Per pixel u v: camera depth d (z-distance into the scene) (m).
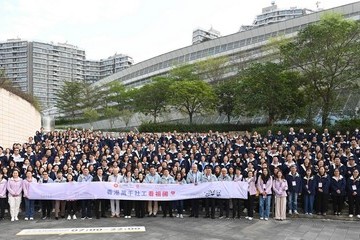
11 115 23.23
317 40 29.08
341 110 32.78
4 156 15.78
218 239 10.19
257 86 31.95
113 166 13.90
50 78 103.94
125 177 13.71
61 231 11.08
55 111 66.31
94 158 15.62
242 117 42.41
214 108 41.94
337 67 29.34
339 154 16.55
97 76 115.62
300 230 11.53
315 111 33.09
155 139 21.56
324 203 13.93
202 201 14.62
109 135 24.48
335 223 12.89
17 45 101.62
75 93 62.28
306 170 14.45
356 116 31.16
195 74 47.03
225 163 15.32
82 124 63.22
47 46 103.94
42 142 19.56
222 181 13.53
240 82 35.34
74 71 109.25
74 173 14.09
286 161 15.14
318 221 13.23
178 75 46.88
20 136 24.83
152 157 16.66
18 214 13.81
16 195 12.89
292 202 14.09
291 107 31.91
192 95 40.19
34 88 100.75
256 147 17.94
